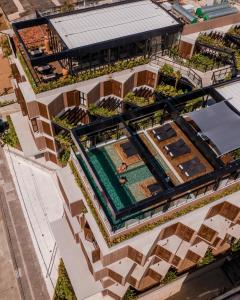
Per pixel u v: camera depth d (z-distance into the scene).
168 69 37.66
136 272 27.73
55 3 72.31
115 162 26.81
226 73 37.47
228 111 27.95
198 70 37.88
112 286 29.97
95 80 36.84
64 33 36.84
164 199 22.70
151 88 40.78
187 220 25.64
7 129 47.19
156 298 33.47
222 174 23.80
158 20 39.34
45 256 36.28
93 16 39.62
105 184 25.42
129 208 21.42
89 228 26.56
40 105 35.12
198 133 26.38
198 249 30.28
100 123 26.23
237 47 39.81
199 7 42.69
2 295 33.84
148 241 24.42
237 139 25.89
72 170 27.78
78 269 30.05
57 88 35.28
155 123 29.53
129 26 38.25
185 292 34.53
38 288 34.28
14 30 36.91
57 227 32.81
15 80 42.38
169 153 26.92
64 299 32.56
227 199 26.47
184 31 39.00
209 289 34.72
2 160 44.69
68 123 36.41
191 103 30.77
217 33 40.62
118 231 23.50
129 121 27.81
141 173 26.12
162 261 30.17
